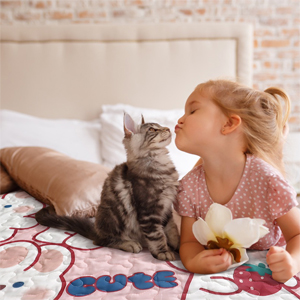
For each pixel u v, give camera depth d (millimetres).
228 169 1089
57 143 2557
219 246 978
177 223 1290
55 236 1280
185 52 3059
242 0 3283
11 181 1947
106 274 980
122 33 3018
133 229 1198
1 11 3146
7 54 2939
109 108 2930
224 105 1064
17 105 2990
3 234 1297
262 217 1046
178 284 908
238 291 862
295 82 3457
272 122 1104
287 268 857
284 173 1188
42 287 913
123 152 2502
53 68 2992
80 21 3234
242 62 3092
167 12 3275
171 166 1196
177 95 3092
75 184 1547
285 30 3354
